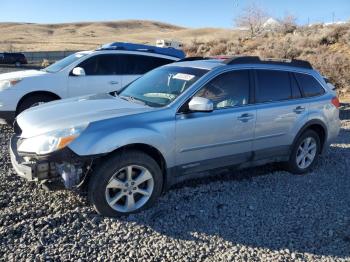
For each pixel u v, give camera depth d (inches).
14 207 186.9
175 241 166.1
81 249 156.8
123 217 183.0
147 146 186.9
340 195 222.8
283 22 1439.5
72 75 361.7
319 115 255.9
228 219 187.2
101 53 375.9
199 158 205.0
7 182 214.5
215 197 210.1
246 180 238.1
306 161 257.4
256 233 176.1
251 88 225.1
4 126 351.6
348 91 663.1
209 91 207.8
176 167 198.4
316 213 198.2
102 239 164.6
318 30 1111.6
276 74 239.6
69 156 168.1
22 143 178.5
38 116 191.5
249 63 228.8
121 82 378.6
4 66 1640.0
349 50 874.1
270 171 257.3
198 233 173.2
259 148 229.1
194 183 227.5
